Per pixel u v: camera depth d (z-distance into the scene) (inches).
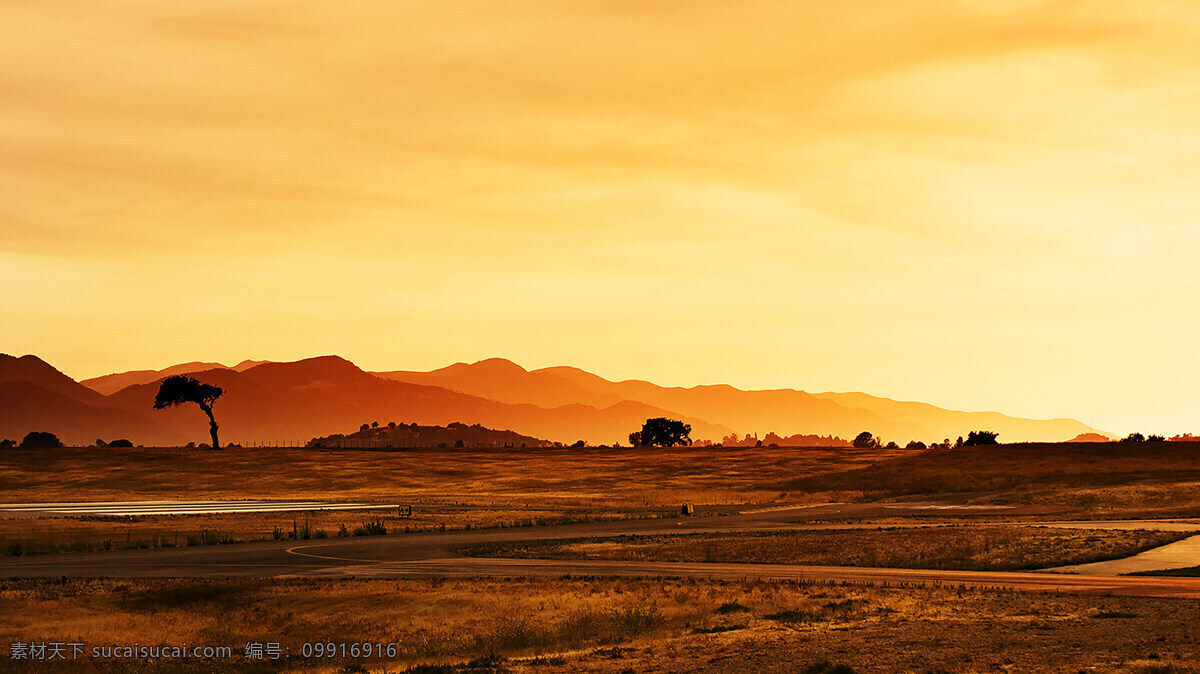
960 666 933.2
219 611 1577.3
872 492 4468.5
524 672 1019.9
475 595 1595.7
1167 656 955.3
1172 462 4945.9
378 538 2578.7
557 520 3097.9
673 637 1213.7
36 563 2057.1
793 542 2314.2
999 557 1985.7
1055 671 898.7
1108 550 2006.6
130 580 1812.3
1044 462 5221.5
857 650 1030.4
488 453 6845.5
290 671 1205.1
